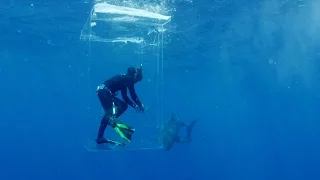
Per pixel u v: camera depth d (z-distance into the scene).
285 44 24.94
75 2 16.28
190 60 31.09
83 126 9.12
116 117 8.21
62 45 27.34
